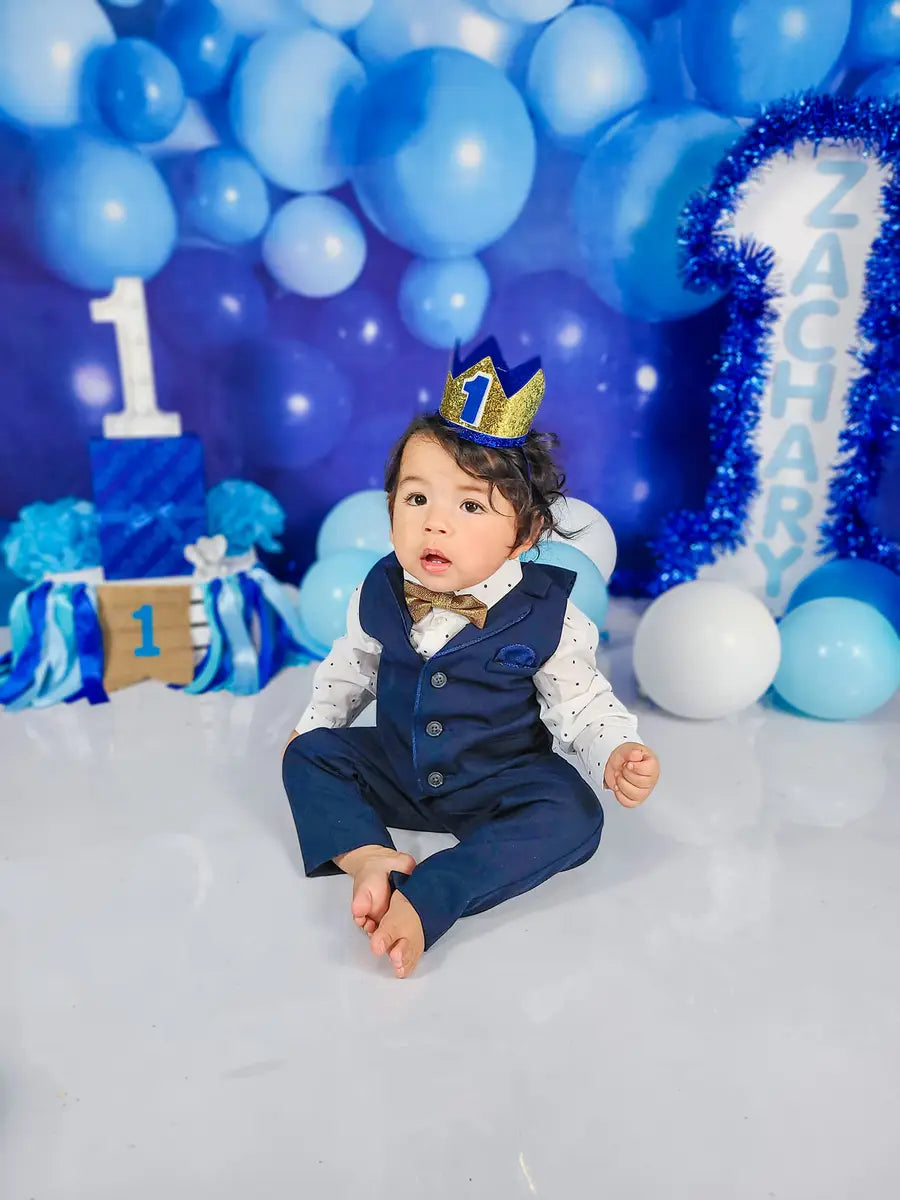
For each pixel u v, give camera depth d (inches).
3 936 52.1
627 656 90.7
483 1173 38.3
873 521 99.2
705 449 101.3
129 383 83.3
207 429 101.8
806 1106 41.4
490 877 51.7
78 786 68.2
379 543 90.4
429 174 91.6
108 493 82.5
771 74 88.1
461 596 56.0
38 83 89.9
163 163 93.9
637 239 94.3
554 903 55.0
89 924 53.1
